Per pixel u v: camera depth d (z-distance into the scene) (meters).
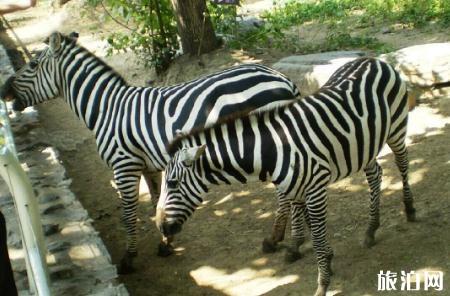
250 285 4.59
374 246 4.72
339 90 4.22
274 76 4.80
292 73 7.65
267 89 4.68
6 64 8.63
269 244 4.94
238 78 4.69
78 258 4.20
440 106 6.87
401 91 4.48
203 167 4.05
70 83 5.03
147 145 4.77
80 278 3.99
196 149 3.91
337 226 5.14
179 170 4.02
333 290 4.30
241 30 9.38
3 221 2.88
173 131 4.66
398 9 10.38
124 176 4.88
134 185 4.92
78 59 5.02
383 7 10.48
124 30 11.62
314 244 4.10
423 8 9.98
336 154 4.08
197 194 4.11
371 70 4.39
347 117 4.12
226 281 4.70
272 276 4.65
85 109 5.00
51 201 4.91
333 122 4.06
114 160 4.90
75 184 6.65
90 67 4.99
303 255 4.81
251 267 4.82
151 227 5.68
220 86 4.66
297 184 3.98
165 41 9.05
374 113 4.25
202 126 4.18
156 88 4.91
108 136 4.89
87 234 4.46
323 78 7.33
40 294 3.11
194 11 8.80
